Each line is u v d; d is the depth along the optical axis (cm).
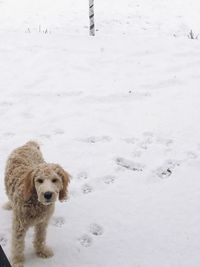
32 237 196
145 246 188
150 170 237
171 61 371
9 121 284
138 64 368
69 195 218
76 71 355
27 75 348
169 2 602
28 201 169
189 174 233
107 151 254
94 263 181
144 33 478
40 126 278
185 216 204
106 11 566
